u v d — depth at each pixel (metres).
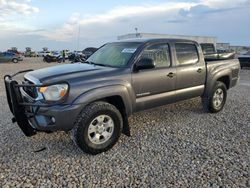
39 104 3.89
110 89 4.21
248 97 8.71
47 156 4.09
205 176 3.47
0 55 37.00
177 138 4.82
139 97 4.73
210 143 4.59
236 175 3.48
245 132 5.16
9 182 3.34
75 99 3.91
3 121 5.85
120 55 4.96
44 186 3.27
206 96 6.18
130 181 3.37
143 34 19.38
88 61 5.41
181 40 5.61
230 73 6.71
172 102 5.38
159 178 3.43
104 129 4.19
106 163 3.86
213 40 26.30
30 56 64.12
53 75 4.10
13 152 4.22
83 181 3.38
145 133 5.07
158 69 4.98
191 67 5.61
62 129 3.91
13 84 3.99
